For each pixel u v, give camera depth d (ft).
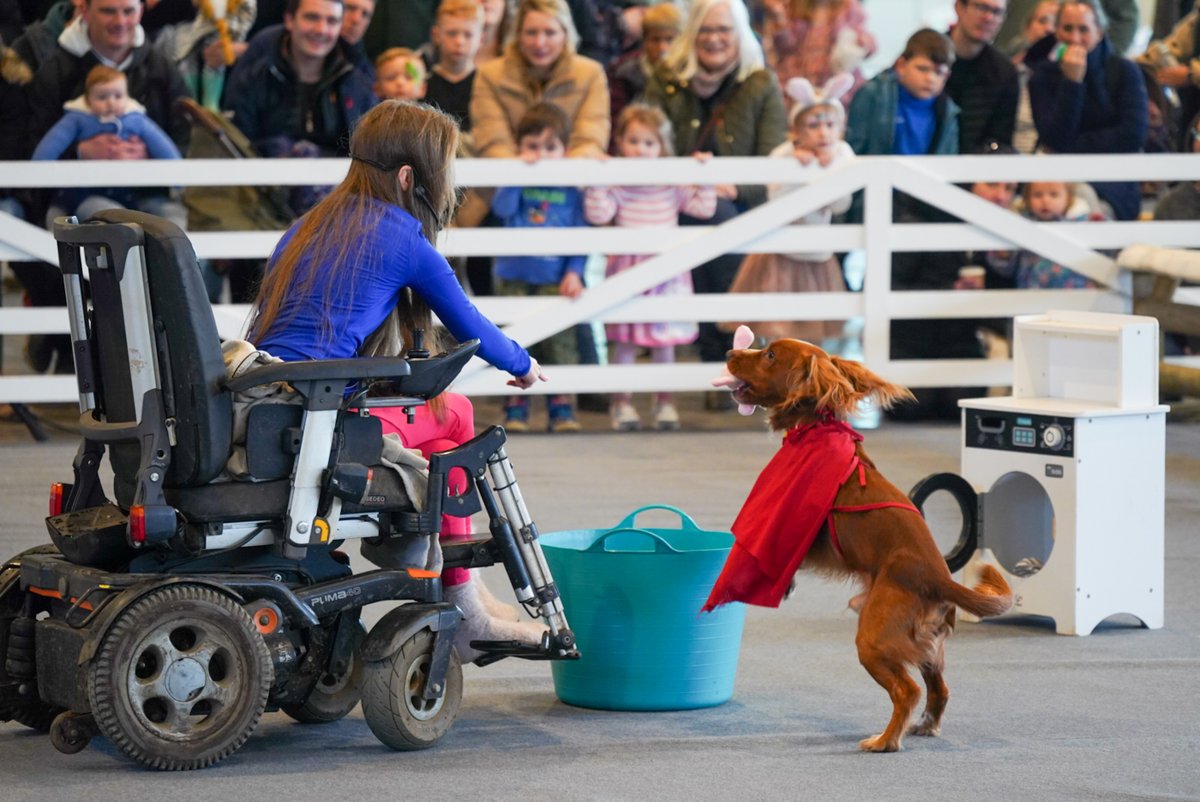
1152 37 59.47
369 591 19.69
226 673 18.63
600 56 50.34
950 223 50.21
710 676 21.62
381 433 19.76
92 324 20.15
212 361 18.60
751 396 21.38
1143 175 48.29
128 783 17.99
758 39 55.21
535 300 46.34
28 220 46.73
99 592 18.48
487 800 17.40
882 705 21.88
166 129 46.26
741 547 20.63
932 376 47.65
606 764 18.94
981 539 27.04
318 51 44.80
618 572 21.17
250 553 19.62
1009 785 18.11
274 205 46.85
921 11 63.77
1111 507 26.09
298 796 17.52
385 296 20.35
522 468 40.63
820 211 48.49
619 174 45.93
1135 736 20.26
